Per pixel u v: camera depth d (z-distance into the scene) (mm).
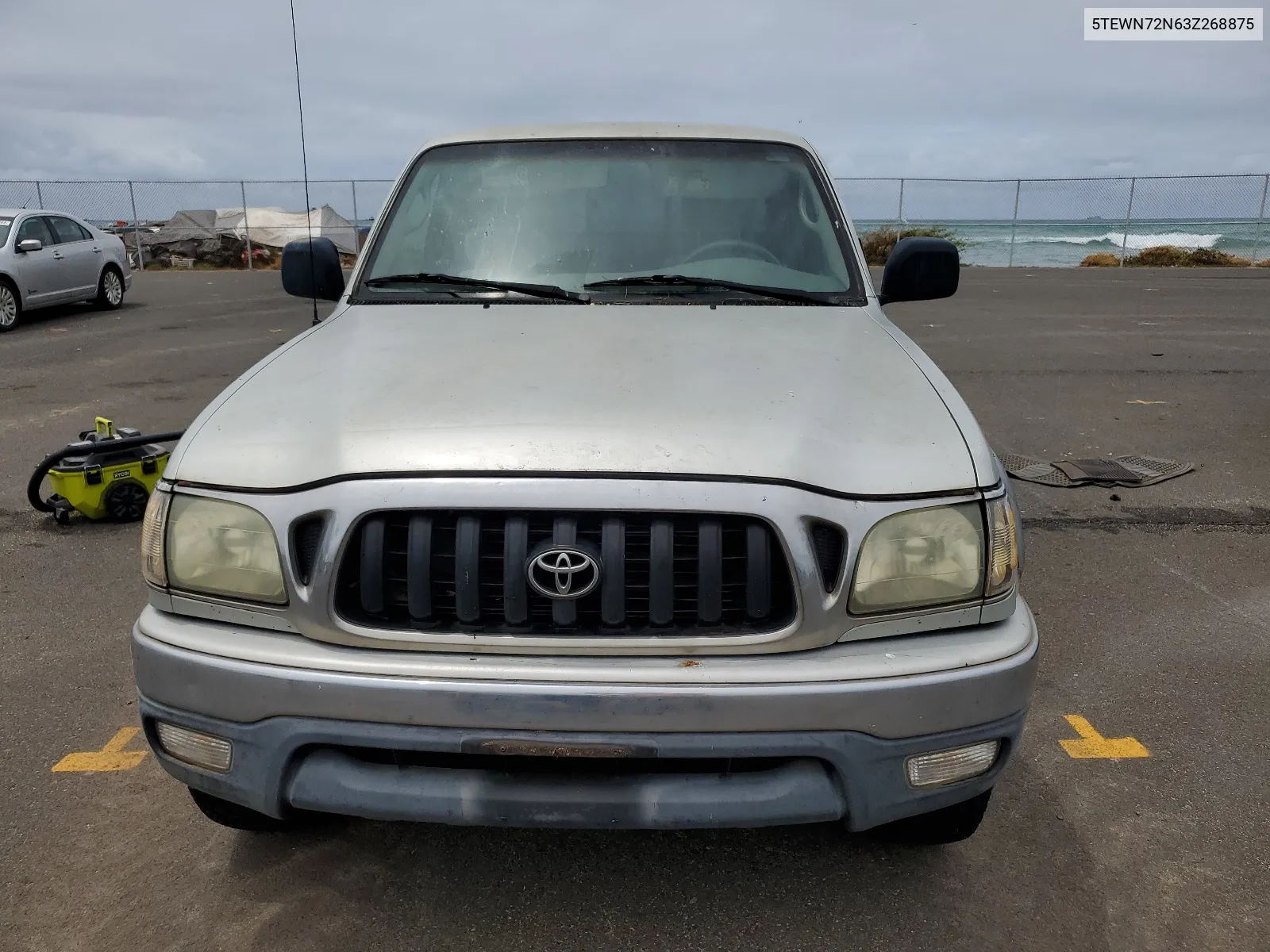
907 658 1885
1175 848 2516
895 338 2672
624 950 2170
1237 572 4355
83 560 4504
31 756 2914
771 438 1952
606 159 3352
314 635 1909
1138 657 3574
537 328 2650
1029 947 2184
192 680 1938
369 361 2396
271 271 24000
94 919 2252
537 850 2500
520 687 1818
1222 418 7148
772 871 2426
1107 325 12125
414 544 1866
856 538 1877
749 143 3420
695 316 2801
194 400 8000
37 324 12516
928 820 2354
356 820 2607
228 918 2260
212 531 1964
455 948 2176
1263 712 3186
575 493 1846
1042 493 5496
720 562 1855
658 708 1808
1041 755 2943
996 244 27031
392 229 3242
